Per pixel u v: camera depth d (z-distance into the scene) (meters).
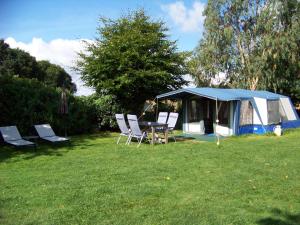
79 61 21.50
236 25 31.38
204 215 5.63
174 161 10.27
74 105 18.78
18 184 7.57
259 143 14.38
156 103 22.38
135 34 21.14
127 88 20.64
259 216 5.59
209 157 10.88
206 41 31.56
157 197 6.61
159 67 21.38
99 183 7.62
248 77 30.94
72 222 5.37
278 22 29.03
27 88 16.34
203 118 19.34
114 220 5.44
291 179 7.92
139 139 14.98
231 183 7.57
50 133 14.86
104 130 20.95
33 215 5.66
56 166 9.73
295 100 34.66
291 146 13.31
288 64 30.42
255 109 18.92
